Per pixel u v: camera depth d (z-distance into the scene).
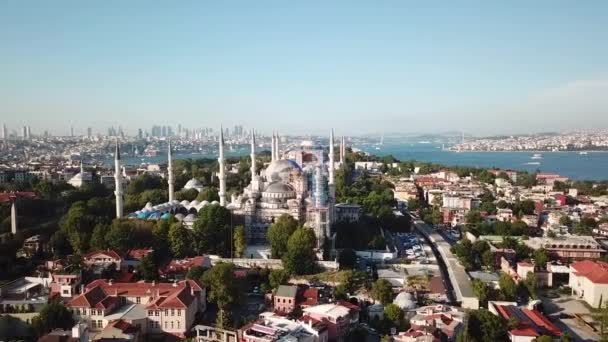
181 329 171.50
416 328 165.00
